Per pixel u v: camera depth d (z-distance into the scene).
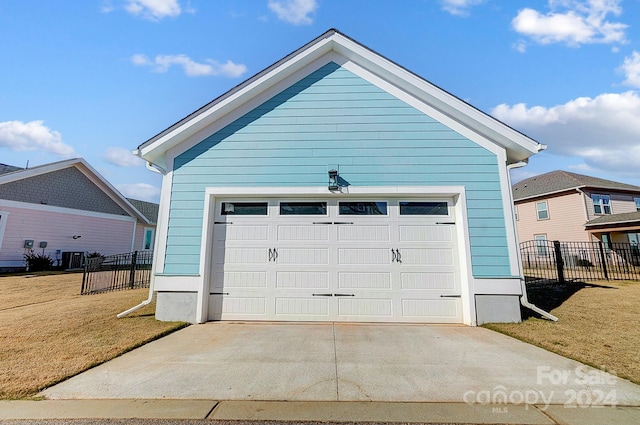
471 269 5.84
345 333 5.10
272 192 6.30
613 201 21.12
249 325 5.66
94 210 17.95
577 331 5.02
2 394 2.84
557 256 9.97
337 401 2.76
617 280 10.73
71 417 2.47
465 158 6.28
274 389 2.99
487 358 3.86
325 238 6.24
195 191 6.33
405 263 6.11
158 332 4.98
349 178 6.31
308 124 6.55
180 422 2.42
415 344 4.48
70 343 4.39
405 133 6.43
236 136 6.53
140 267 15.09
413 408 2.63
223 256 6.24
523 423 2.40
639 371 3.41
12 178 14.27
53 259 15.69
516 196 24.47
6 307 7.04
